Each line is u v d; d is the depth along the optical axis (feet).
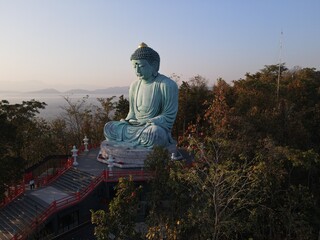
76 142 173.27
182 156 115.55
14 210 85.87
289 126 97.81
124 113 178.40
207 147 73.61
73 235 84.84
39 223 75.00
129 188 58.49
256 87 165.58
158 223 58.85
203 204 58.44
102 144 111.96
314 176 90.74
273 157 67.31
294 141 96.22
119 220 55.72
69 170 103.30
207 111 122.72
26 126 130.11
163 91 109.50
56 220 82.23
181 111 163.84
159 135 101.81
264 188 61.05
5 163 83.71
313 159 71.51
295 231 63.31
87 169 101.55
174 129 171.32
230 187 60.18
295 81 170.71
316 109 132.67
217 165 58.29
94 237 84.02
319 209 74.13
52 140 158.20
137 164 100.42
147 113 111.75
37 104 129.80
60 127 167.63
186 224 56.85
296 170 83.15
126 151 101.50
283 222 64.49
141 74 111.04
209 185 61.21
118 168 99.91
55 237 81.82
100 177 90.89
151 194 62.23
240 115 108.68
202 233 57.16
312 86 176.35
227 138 83.51
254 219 60.18
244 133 84.53
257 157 66.64
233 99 157.99
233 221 56.65
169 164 62.90
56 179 100.01
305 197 65.87
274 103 130.21
